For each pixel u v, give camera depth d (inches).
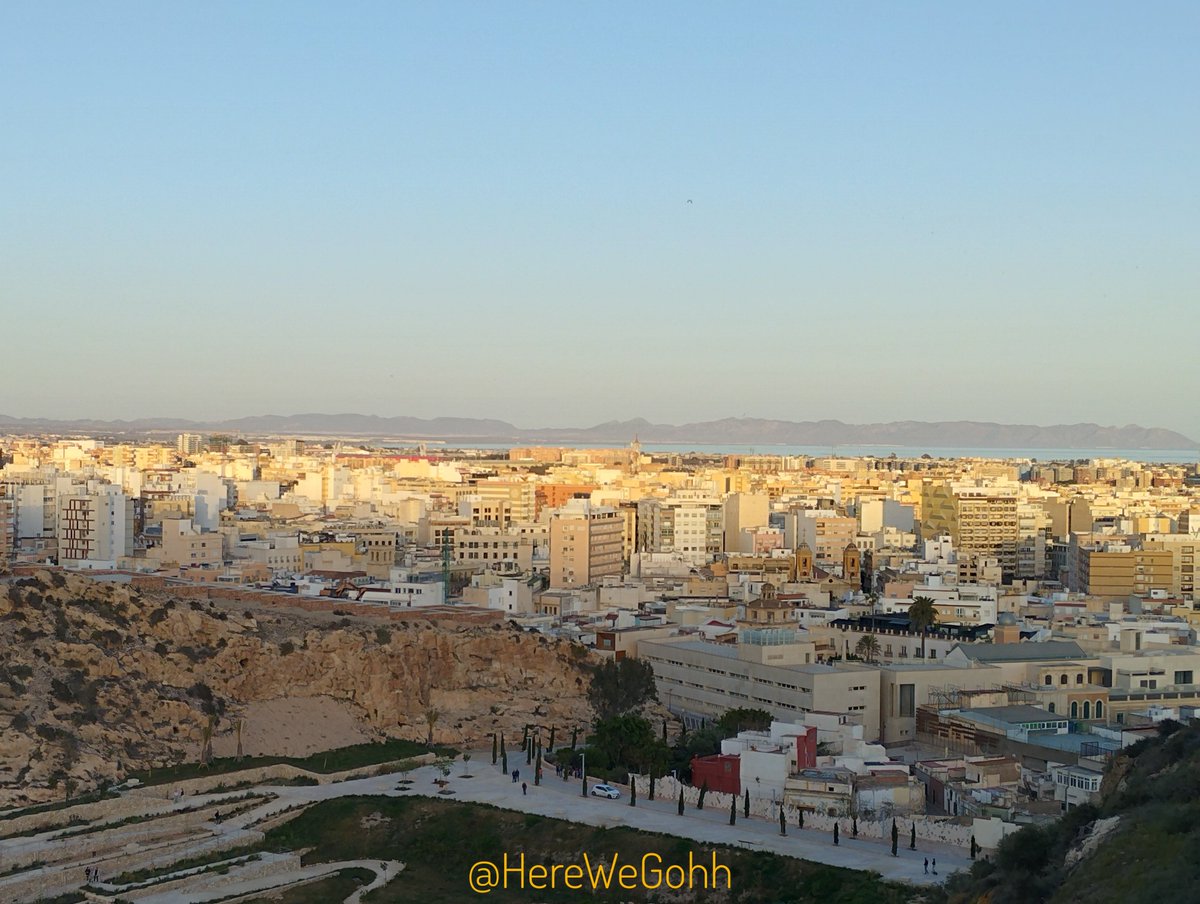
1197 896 5718.5
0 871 7760.8
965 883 7352.4
